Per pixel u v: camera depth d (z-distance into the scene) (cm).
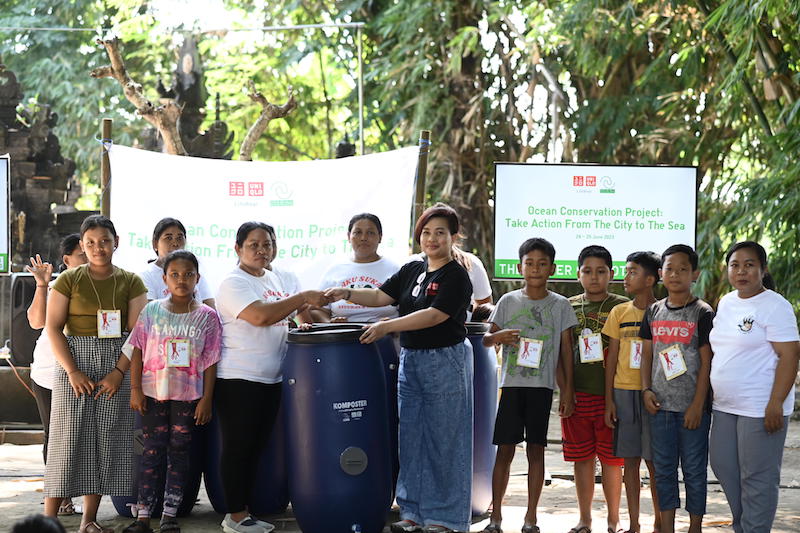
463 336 552
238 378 557
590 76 1479
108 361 554
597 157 1559
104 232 554
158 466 564
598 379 571
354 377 542
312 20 1966
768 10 919
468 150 1573
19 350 942
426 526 543
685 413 523
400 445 553
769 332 497
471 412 553
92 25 2197
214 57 2208
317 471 541
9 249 812
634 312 559
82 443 550
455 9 1580
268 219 736
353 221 639
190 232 730
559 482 752
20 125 1261
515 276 751
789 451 874
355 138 1908
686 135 1366
